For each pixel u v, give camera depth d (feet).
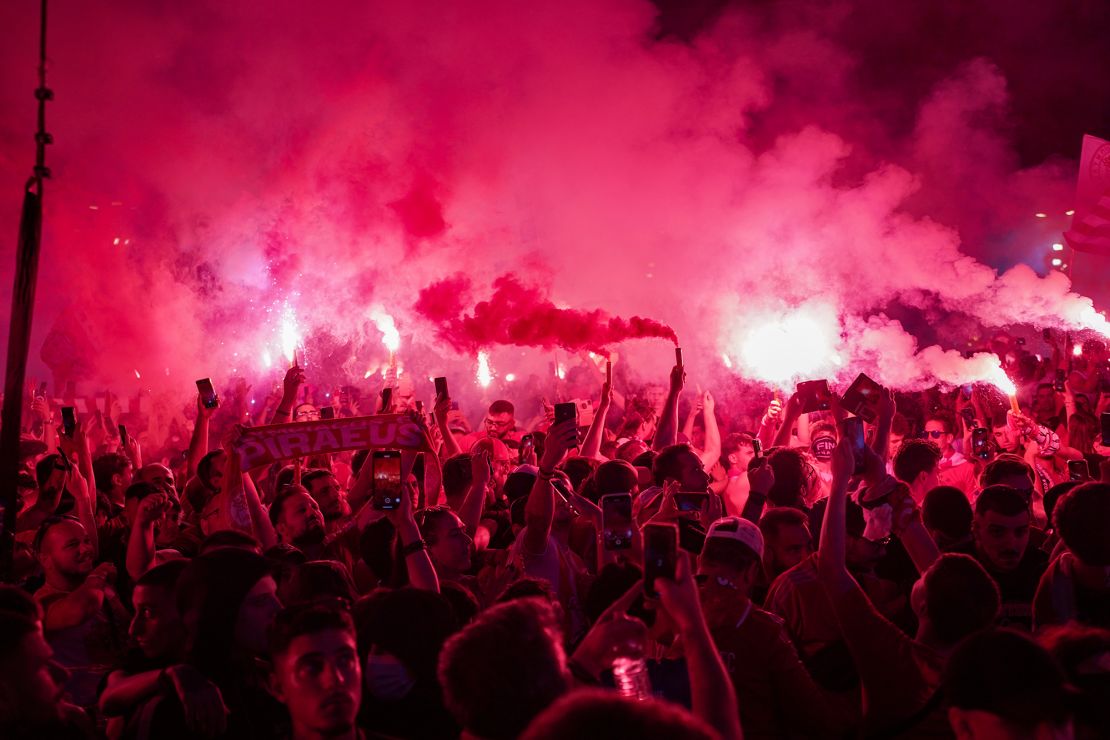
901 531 14.23
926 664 11.87
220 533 13.89
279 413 23.17
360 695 10.37
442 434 24.72
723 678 9.41
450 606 11.72
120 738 10.68
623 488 18.08
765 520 16.76
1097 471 27.30
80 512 19.52
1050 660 8.48
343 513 20.71
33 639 9.73
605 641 10.12
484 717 8.50
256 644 11.26
